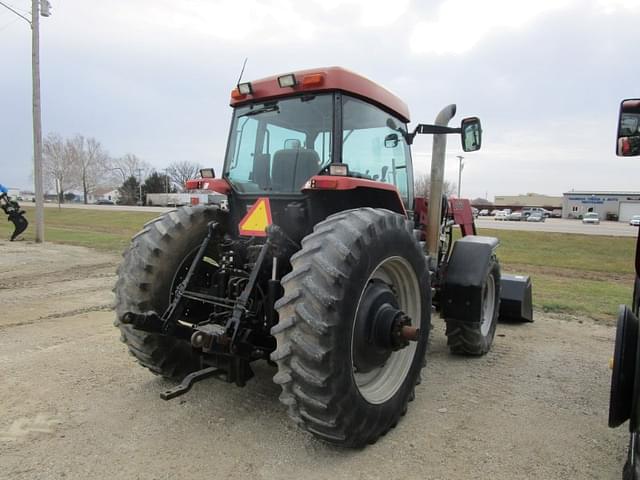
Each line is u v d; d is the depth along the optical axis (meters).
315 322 2.47
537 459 2.76
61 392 3.54
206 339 2.62
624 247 17.55
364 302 2.90
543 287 8.86
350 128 3.38
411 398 3.30
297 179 3.38
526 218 52.34
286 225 3.33
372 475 2.57
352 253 2.63
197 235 3.65
